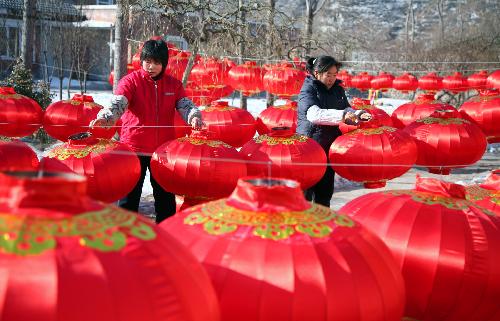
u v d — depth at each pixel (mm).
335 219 2762
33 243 1878
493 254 3207
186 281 2049
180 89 5512
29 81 12641
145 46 5258
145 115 5328
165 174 5180
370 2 49625
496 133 11008
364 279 2514
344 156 5852
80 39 17906
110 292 1859
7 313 1745
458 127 7328
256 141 5836
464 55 28656
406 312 3328
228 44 11891
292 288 2416
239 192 2838
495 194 4574
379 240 2814
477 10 42375
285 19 14336
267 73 12164
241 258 2510
